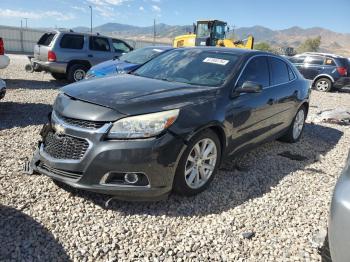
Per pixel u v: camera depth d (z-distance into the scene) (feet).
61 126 11.78
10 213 10.93
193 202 12.60
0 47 27.89
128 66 30.96
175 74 15.42
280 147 20.39
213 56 16.20
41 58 40.75
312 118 30.17
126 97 11.93
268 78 17.12
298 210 12.74
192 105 12.30
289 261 9.84
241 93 14.58
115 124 11.06
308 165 17.75
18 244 9.58
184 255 9.76
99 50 42.34
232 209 12.43
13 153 15.75
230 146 14.26
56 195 12.23
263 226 11.50
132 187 11.21
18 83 37.93
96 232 10.44
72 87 13.17
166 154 11.27
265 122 16.66
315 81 56.70
